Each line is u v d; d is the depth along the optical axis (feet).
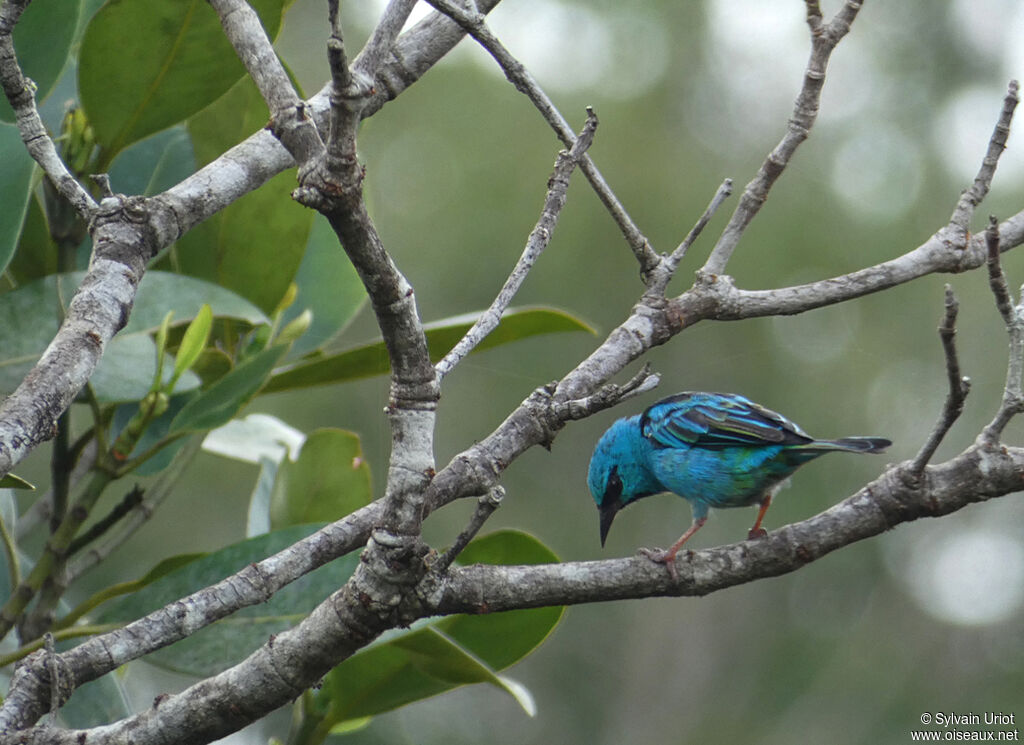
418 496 14.88
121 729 15.78
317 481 25.04
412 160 74.59
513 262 72.79
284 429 28.89
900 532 77.77
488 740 74.95
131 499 22.65
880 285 22.08
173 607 16.62
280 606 20.48
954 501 18.42
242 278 25.61
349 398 68.39
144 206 16.89
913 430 70.33
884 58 77.41
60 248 23.22
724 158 76.07
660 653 80.23
